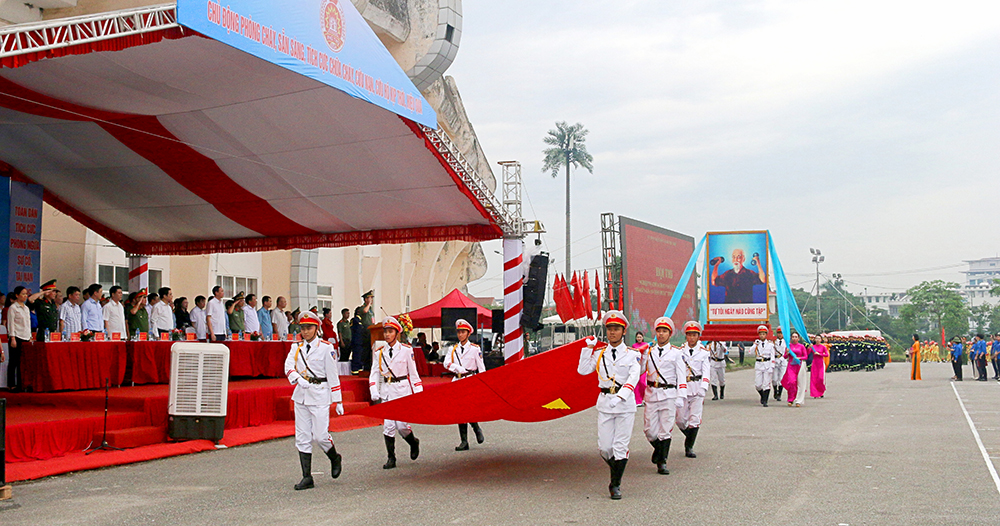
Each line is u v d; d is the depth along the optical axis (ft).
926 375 132.98
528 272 68.90
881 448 39.37
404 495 27.94
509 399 32.73
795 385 65.57
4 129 48.93
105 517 24.53
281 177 56.85
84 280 69.77
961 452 37.83
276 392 49.01
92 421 36.68
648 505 26.08
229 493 28.40
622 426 27.25
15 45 28.45
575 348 29.76
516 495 27.86
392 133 49.70
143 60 35.99
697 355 37.19
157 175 57.36
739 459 36.09
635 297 107.76
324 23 37.91
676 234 129.39
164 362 52.75
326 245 70.64
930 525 23.09
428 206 62.13
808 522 23.54
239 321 61.31
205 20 30.42
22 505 26.32
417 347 76.07
